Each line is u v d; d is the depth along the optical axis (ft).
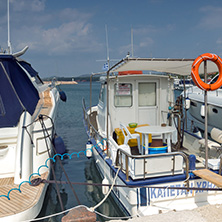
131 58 14.08
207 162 15.28
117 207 18.21
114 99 21.88
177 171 14.65
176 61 15.10
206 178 13.44
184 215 12.84
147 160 14.20
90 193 21.25
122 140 19.67
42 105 33.14
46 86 51.47
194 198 15.01
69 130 48.16
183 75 23.61
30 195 15.42
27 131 17.15
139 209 14.32
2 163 17.71
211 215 12.87
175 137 21.20
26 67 31.01
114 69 18.10
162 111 22.38
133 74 21.80
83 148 35.47
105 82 22.34
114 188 17.98
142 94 22.22
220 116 33.63
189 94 43.37
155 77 21.91
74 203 19.49
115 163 17.08
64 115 67.51
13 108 18.53
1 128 17.33
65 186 22.70
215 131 21.06
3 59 20.93
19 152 16.88
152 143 17.01
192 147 21.42
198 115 41.11
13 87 19.66
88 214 10.22
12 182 17.10
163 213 13.16
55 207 18.93
